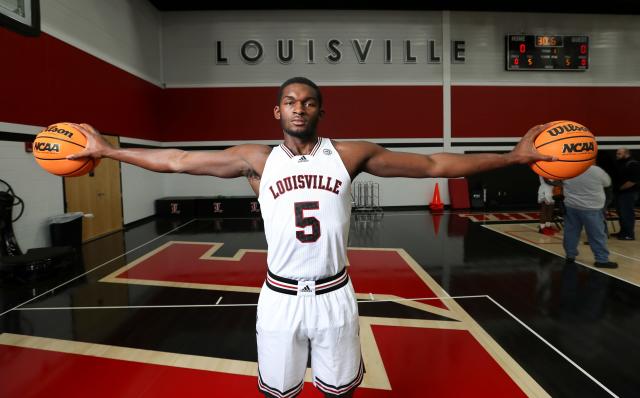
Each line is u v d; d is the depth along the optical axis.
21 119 5.35
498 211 9.95
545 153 1.62
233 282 4.42
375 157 1.52
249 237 7.03
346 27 10.21
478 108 10.49
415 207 10.66
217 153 1.56
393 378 2.43
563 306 3.56
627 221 6.23
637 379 2.39
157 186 9.90
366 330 3.10
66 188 6.28
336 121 10.34
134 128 8.62
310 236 1.37
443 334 3.02
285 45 10.16
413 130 10.43
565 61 10.38
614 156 10.73
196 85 10.19
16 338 3.05
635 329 3.08
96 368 2.59
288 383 1.48
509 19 10.38
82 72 6.71
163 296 3.97
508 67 10.31
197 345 2.91
